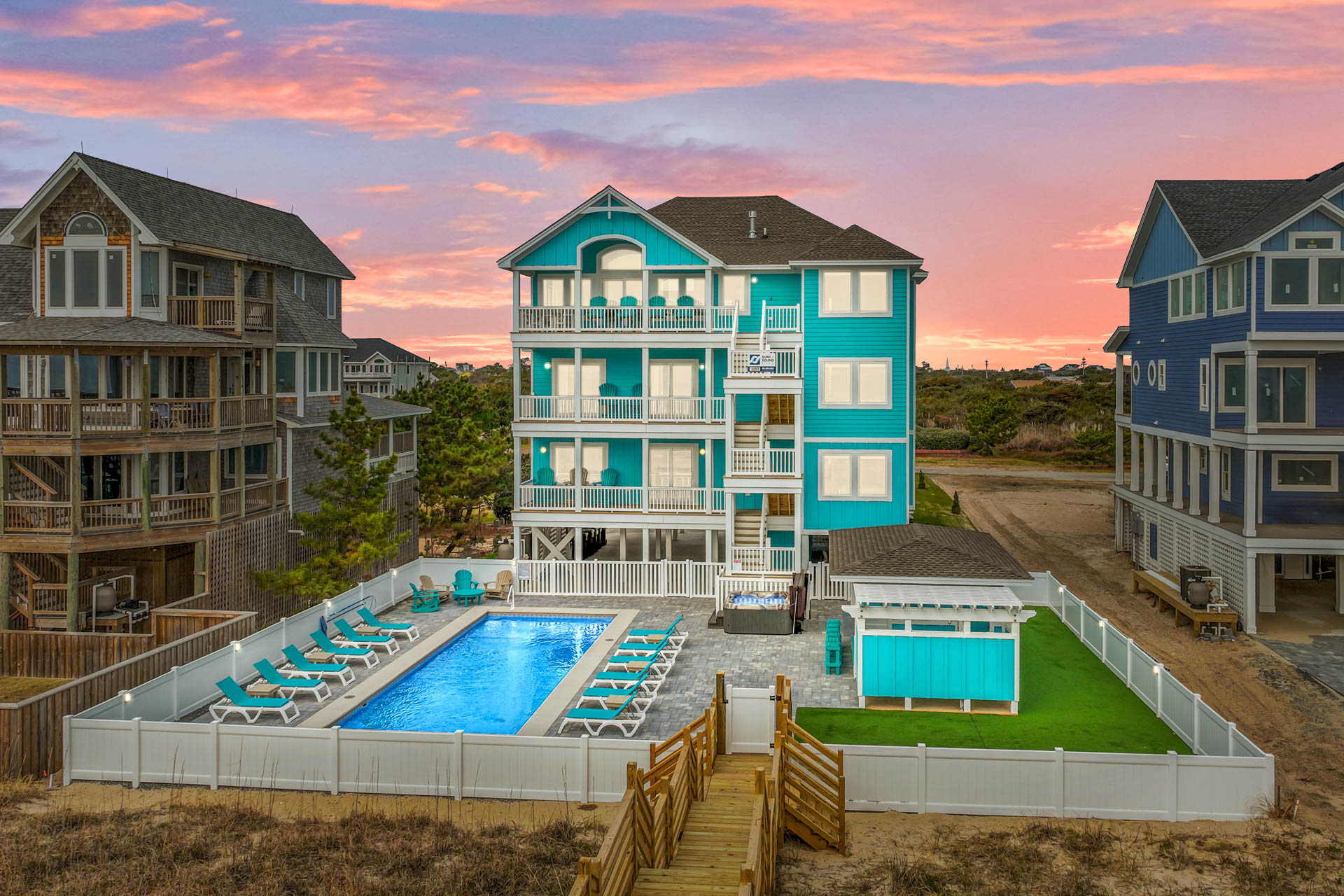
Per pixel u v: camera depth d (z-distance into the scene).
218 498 28.48
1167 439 36.47
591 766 16.97
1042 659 25.80
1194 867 14.45
